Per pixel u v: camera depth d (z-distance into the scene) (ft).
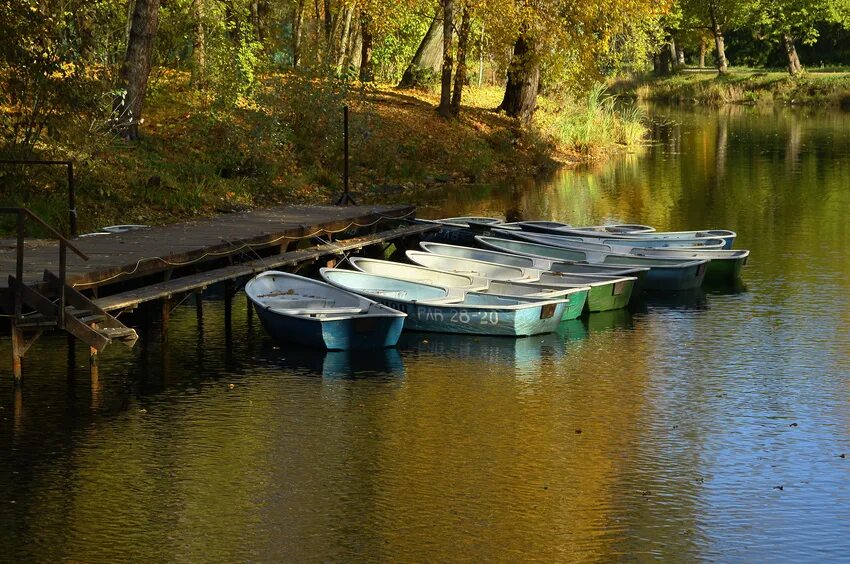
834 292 60.34
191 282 49.52
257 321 54.29
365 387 43.50
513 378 44.96
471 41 124.77
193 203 72.79
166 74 96.89
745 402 41.88
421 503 32.24
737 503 32.42
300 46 106.22
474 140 117.60
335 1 125.70
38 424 38.63
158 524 30.78
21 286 40.91
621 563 28.66
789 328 53.01
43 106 67.82
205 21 95.14
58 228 60.59
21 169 64.13
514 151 122.11
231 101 88.84
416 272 58.08
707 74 271.69
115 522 30.89
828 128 171.22
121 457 35.68
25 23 64.13
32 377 44.16
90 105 69.67
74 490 33.06
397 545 29.55
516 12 113.70
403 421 39.45
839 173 113.60
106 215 65.72
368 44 135.95
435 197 97.91
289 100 97.81
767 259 69.67
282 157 91.56
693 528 30.68
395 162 103.81
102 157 72.38
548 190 104.22
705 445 37.22
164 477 34.09
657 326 53.83
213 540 29.78
